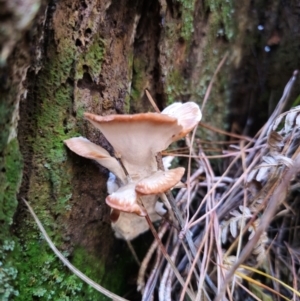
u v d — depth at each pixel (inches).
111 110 7.0
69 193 6.5
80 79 6.5
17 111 5.6
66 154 6.3
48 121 6.2
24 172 6.1
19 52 4.9
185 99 9.2
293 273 7.5
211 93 9.7
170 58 8.4
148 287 7.1
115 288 7.9
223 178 8.5
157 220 7.5
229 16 9.2
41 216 6.3
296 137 7.5
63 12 6.0
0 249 5.7
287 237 8.2
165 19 7.8
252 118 10.2
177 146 9.0
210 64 9.4
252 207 7.3
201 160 9.0
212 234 7.3
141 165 6.4
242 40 9.6
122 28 7.0
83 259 6.9
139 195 5.8
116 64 7.0
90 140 6.7
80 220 6.8
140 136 5.7
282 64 9.5
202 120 9.6
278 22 9.4
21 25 4.6
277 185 7.0
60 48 6.1
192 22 8.5
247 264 7.4
